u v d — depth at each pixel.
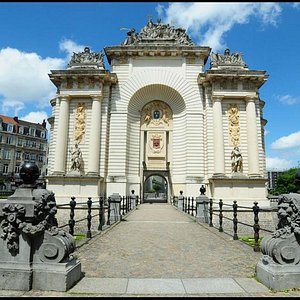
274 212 29.64
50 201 6.90
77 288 6.54
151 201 40.19
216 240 12.85
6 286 6.29
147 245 11.58
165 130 37.56
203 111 35.19
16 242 6.44
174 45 36.22
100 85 33.88
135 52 36.28
